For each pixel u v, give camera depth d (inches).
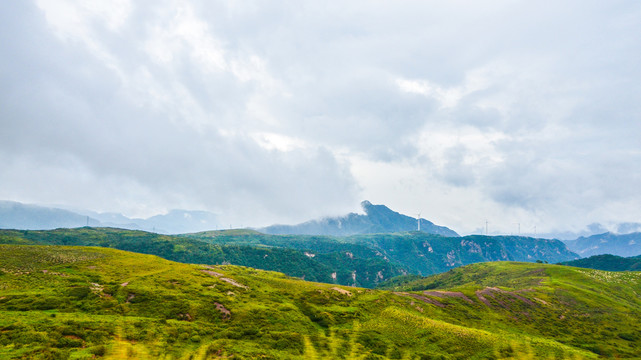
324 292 4931.1
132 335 2517.2
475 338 3661.4
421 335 3659.0
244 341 2876.5
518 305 6048.2
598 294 7155.5
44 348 2014.0
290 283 5531.5
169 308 3289.9
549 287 7426.2
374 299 4906.5
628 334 5142.7
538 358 3427.7
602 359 3799.2
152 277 4153.5
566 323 5472.4
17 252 4232.3
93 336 2352.4
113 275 4067.4
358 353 3065.9
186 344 2615.7
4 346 1979.6
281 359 2588.6
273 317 3535.9
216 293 3976.4
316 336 3316.9
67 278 3656.5
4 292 3009.4
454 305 5506.9
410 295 5684.1
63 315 2632.9
